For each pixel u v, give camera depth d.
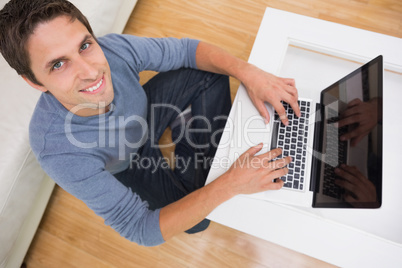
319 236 0.83
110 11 1.31
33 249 1.44
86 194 0.81
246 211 0.86
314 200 0.86
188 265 1.35
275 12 1.04
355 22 1.51
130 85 0.96
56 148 0.78
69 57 0.69
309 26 1.02
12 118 1.13
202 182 1.07
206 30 1.59
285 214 0.85
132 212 0.85
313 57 1.05
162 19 1.63
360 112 0.83
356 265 0.80
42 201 1.36
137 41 0.98
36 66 0.68
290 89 0.92
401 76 1.00
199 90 1.13
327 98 0.95
